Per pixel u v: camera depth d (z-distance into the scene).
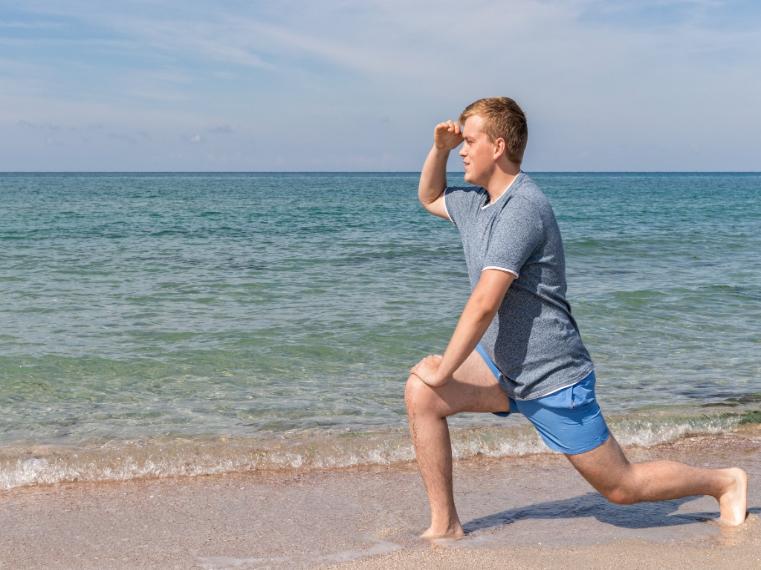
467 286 12.17
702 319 9.41
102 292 11.38
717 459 4.61
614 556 3.05
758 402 5.94
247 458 4.59
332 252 17.88
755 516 3.49
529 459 4.65
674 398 6.06
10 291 11.41
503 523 3.53
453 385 3.06
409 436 5.05
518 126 2.87
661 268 14.93
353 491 4.05
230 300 10.72
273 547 3.25
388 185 113.44
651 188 95.88
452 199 3.16
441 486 3.25
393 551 3.15
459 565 2.96
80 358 7.23
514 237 2.76
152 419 5.50
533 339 2.89
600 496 3.92
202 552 3.20
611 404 5.88
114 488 4.09
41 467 4.38
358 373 6.87
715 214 36.12
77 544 3.30
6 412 5.64
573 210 40.41
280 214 35.47
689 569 2.92
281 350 7.65
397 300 10.71
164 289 11.70
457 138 3.12
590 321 9.27
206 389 6.32
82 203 46.38
